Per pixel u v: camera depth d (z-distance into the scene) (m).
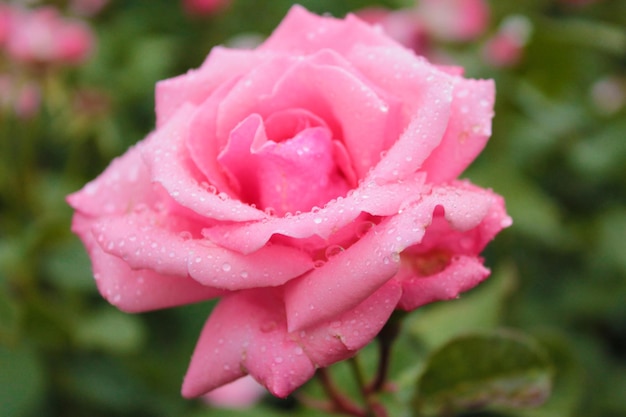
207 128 0.26
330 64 0.26
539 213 0.48
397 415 0.32
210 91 0.28
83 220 0.28
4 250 0.48
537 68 0.51
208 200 0.24
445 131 0.26
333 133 0.26
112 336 0.46
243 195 0.26
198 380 0.25
